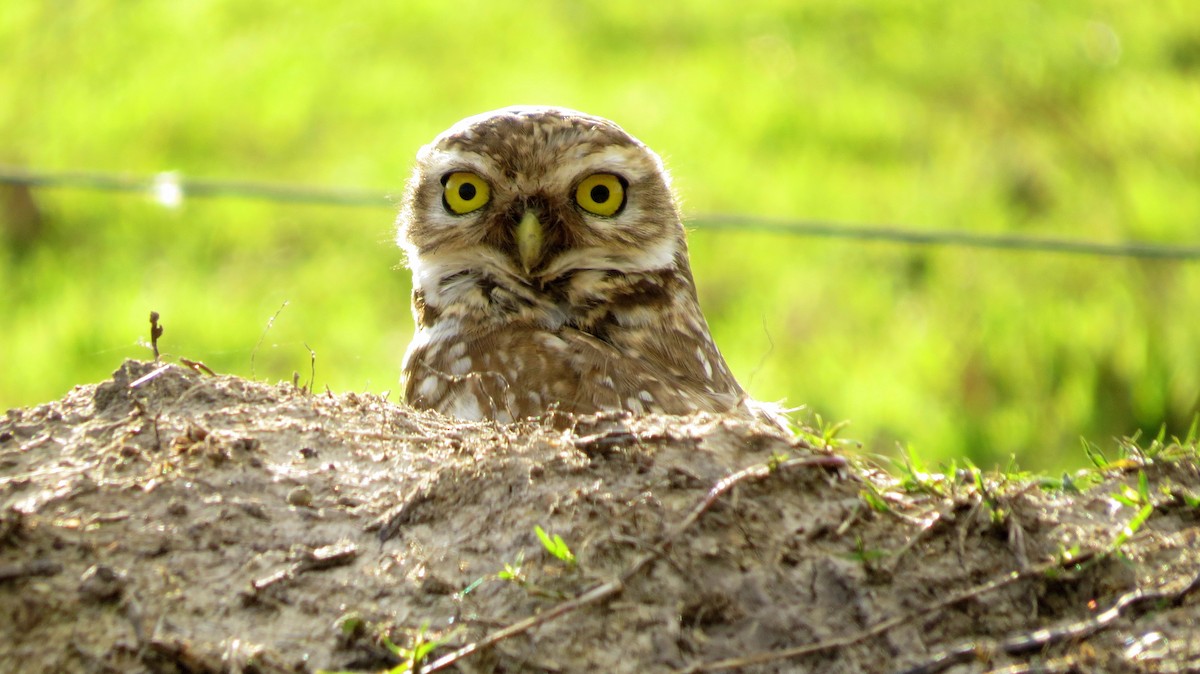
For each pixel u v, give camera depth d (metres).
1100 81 21.36
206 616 4.56
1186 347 15.82
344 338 15.63
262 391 5.78
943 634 4.65
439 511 4.98
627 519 4.84
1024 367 15.73
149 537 4.77
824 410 14.89
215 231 18.34
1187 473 5.39
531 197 7.29
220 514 4.91
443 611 4.64
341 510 5.00
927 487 5.16
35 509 4.87
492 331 7.19
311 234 18.28
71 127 20.53
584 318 7.37
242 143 20.27
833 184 19.05
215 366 15.01
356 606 4.64
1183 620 4.61
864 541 4.86
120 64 22.17
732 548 4.79
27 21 22.64
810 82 21.83
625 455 5.09
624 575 4.69
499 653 4.50
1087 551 4.82
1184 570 4.81
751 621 4.64
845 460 5.07
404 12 23.66
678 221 7.69
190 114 20.89
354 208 18.64
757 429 5.21
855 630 4.63
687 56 22.75
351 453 5.36
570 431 5.32
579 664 4.50
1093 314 16.39
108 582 4.54
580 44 23.27
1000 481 5.23
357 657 4.48
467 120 7.58
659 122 20.45
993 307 16.55
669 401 6.75
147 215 18.69
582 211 7.31
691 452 5.09
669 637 4.57
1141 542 4.95
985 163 19.64
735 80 21.84
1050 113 20.70
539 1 24.75
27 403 14.90
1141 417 15.43
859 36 23.22
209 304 16.47
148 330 15.76
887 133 20.22
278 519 4.94
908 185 19.02
